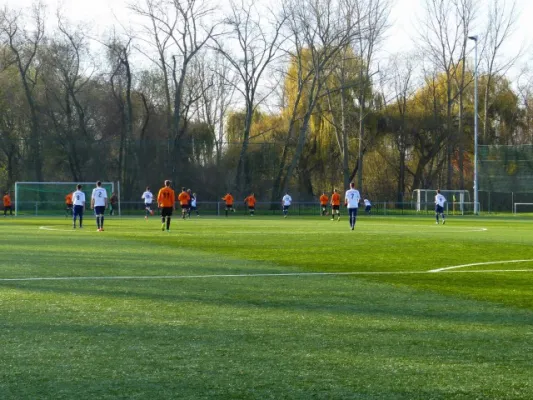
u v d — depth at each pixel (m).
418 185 74.88
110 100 69.50
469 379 6.20
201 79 76.00
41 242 23.55
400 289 12.05
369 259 17.75
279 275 14.05
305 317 9.20
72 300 10.59
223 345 7.47
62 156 68.00
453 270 15.20
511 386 5.99
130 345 7.45
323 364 6.69
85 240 24.67
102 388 5.88
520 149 60.84
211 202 62.22
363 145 71.69
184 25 67.19
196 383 6.03
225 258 17.78
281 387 5.92
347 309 9.88
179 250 20.27
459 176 74.50
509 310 9.87
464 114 75.25
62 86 69.50
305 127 65.75
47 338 7.79
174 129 66.19
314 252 19.80
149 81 72.81
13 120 69.56
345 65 68.12
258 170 68.50
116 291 11.61
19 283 12.59
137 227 35.53
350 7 66.19
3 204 62.44
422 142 74.31
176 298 10.85
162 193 31.30
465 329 8.44
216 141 68.38
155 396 5.66
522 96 77.31
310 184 73.50
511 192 61.22
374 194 76.31
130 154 66.19
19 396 5.66
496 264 16.56
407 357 6.98
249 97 67.56
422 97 74.75
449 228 36.00
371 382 6.09
